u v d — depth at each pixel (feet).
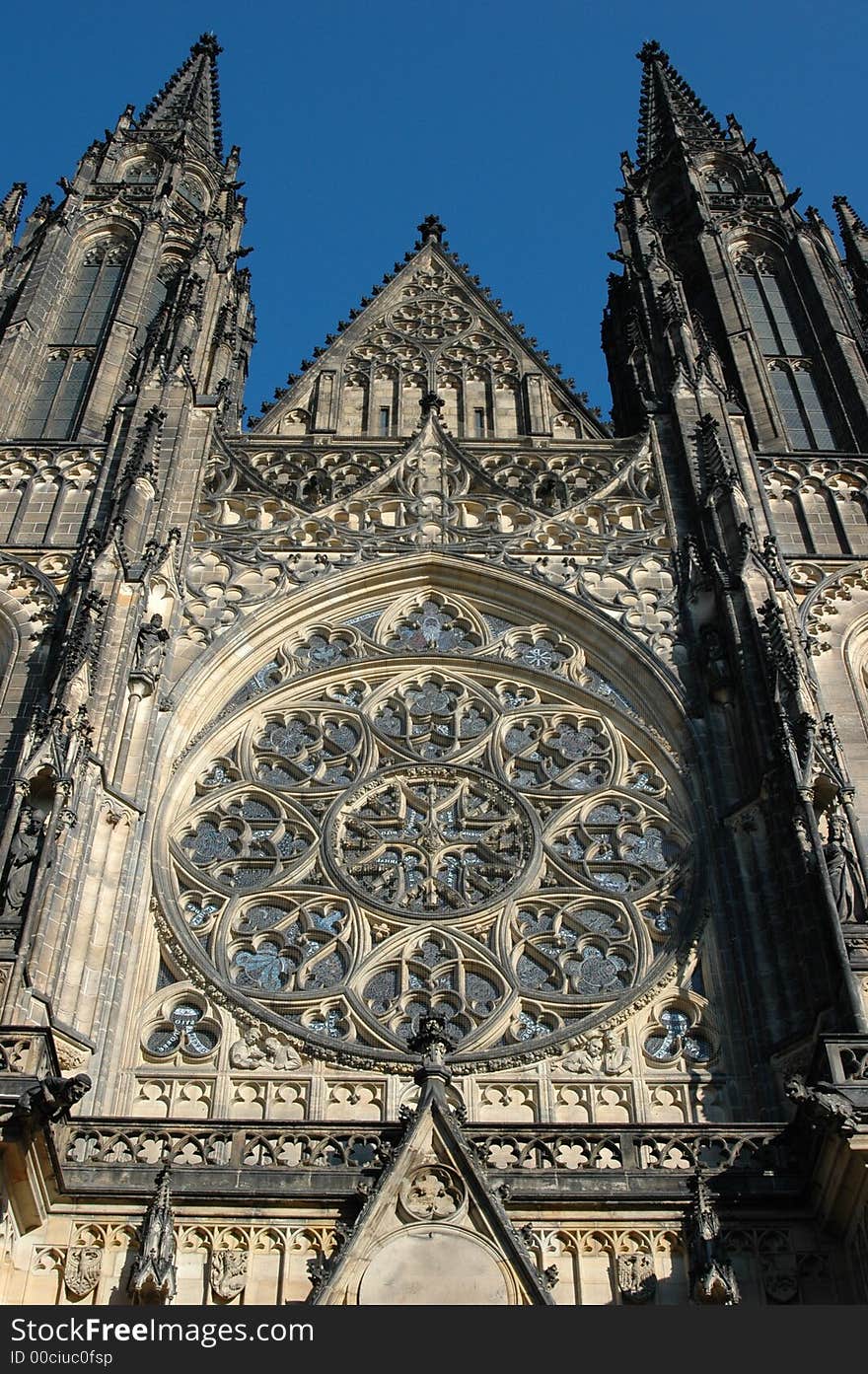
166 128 339.16
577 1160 151.33
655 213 320.50
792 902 163.63
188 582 212.23
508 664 205.16
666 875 179.63
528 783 191.83
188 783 189.06
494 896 176.65
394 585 216.33
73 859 165.07
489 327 276.41
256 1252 138.31
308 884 177.78
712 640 199.41
